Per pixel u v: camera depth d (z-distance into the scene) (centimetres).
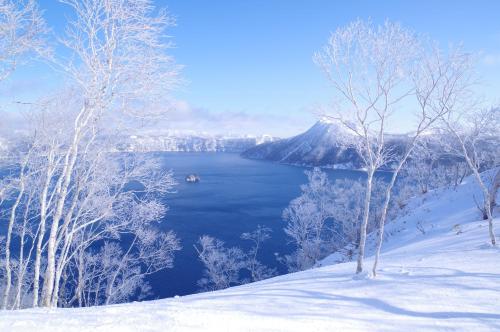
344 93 1144
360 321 621
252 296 821
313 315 648
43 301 1001
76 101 1112
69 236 1190
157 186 1312
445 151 1562
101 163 1194
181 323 577
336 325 597
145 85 1028
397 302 732
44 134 1098
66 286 2480
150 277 3166
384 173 7575
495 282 835
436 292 786
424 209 2930
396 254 1496
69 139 1102
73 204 1126
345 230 3844
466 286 816
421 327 594
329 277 1090
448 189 3256
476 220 2045
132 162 1242
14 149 1142
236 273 3194
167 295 2831
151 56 1027
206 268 3341
